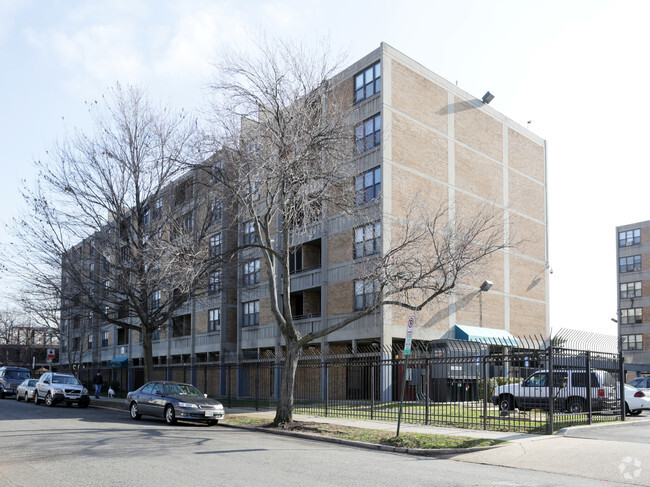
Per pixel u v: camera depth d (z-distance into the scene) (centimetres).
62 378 3025
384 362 2031
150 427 1819
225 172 2045
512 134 4194
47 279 2636
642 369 6544
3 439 1445
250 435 1669
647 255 6756
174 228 2578
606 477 1021
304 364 2348
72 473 981
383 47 3309
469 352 2612
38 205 2594
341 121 1933
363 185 3234
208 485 888
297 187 1884
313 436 1605
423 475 1017
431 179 3456
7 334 7500
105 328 6103
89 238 2739
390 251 1858
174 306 2764
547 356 1589
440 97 3628
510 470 1105
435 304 3331
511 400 2205
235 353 4312
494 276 3809
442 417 1970
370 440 1488
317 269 3500
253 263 4116
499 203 3953
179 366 3139
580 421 1756
